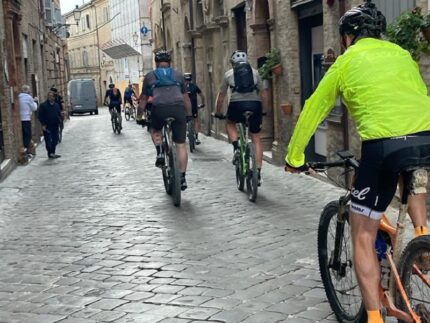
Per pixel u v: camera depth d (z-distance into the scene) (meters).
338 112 9.80
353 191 3.52
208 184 10.62
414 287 3.44
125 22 54.25
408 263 3.46
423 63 7.08
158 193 10.05
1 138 14.57
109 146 19.17
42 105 16.69
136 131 25.48
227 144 17.56
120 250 6.66
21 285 5.64
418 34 7.04
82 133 26.08
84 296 5.25
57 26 36.09
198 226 7.57
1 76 14.67
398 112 3.36
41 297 5.29
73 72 72.75
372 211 3.45
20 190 11.47
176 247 6.64
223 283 5.38
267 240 6.75
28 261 6.45
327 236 4.48
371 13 3.67
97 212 8.83
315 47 11.70
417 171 3.28
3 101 14.72
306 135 3.61
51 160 16.33
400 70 3.47
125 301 5.07
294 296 4.98
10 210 9.48
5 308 5.06
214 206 8.72
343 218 4.18
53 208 9.41
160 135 9.53
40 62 25.33
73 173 13.36
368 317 3.55
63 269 6.08
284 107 12.02
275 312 4.66
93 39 68.75
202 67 21.67
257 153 8.97
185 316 4.66
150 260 6.21
